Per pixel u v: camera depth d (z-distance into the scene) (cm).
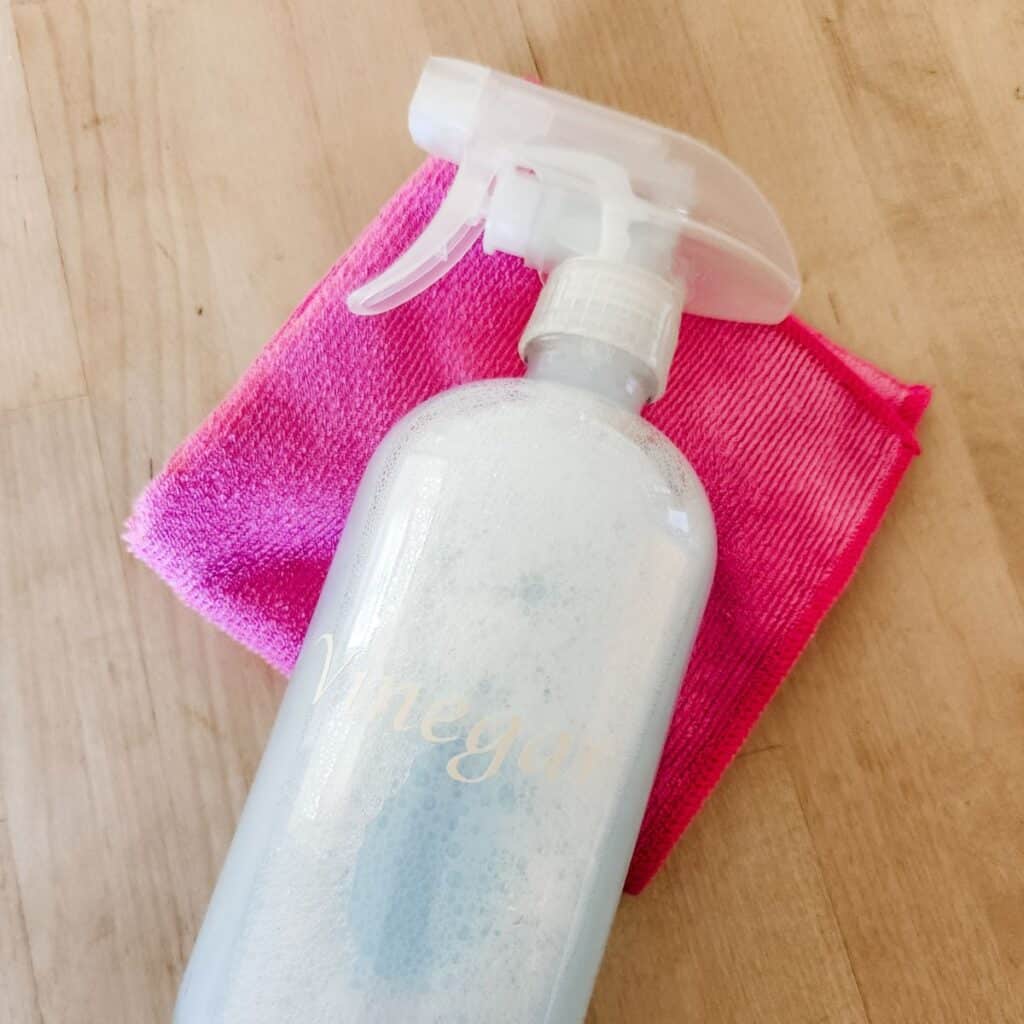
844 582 33
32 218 34
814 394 33
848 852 33
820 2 35
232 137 34
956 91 35
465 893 23
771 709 33
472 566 24
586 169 27
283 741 26
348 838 24
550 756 23
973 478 34
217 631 33
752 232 27
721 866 33
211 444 31
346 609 26
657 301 26
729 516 33
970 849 33
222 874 27
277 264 34
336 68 35
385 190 35
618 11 35
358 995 23
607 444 25
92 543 33
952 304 35
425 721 23
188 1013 25
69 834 32
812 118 35
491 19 35
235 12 34
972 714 33
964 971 32
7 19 34
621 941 32
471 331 33
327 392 32
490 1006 23
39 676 32
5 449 33
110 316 34
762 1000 32
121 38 34
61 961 31
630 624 24
